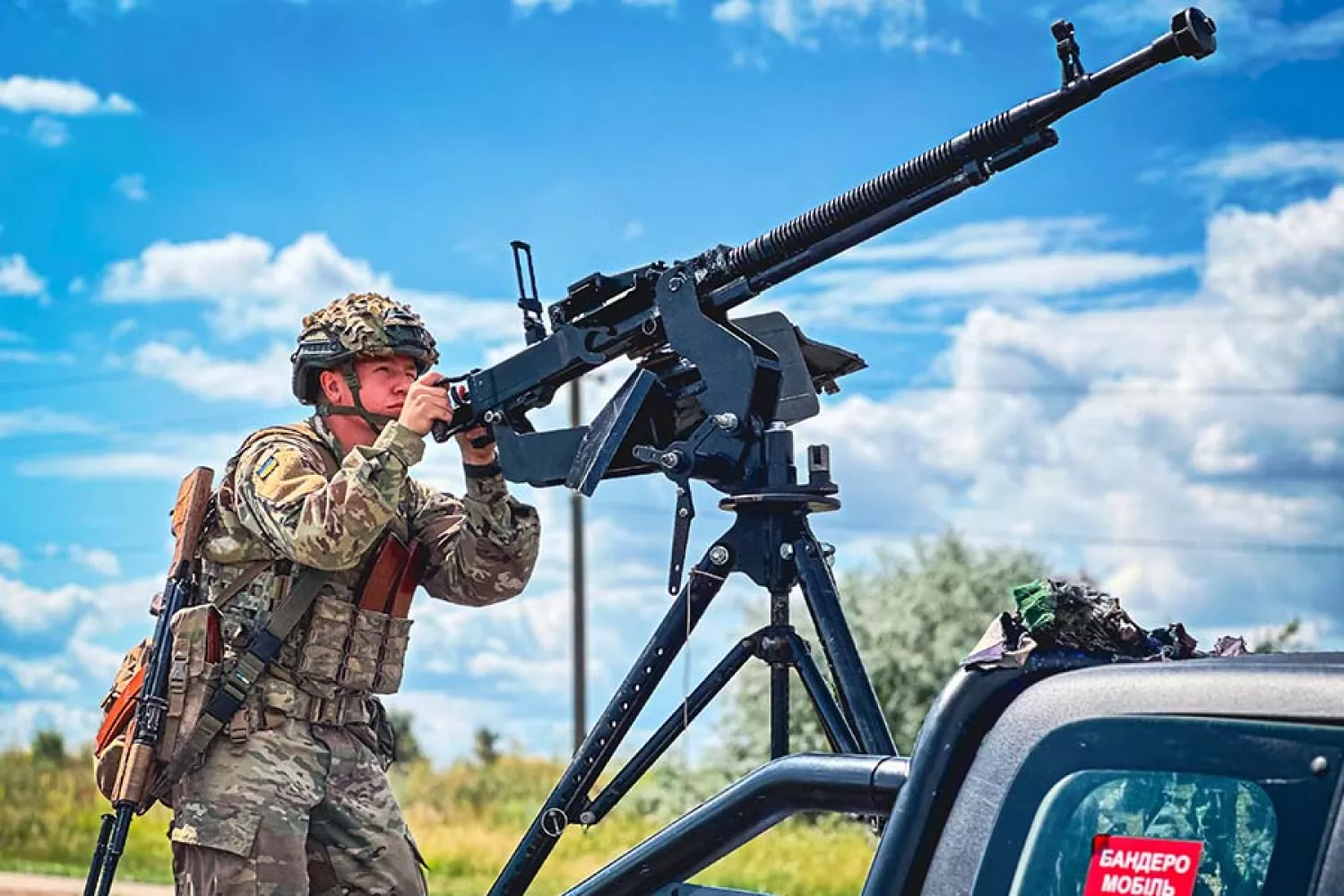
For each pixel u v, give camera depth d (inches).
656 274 182.1
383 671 194.9
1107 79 159.5
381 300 199.6
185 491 193.5
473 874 679.7
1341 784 85.0
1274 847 85.8
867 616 986.1
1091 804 92.5
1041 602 104.2
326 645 190.4
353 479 183.6
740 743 898.7
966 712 100.3
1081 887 91.4
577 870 690.2
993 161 166.4
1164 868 89.0
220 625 187.3
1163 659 107.0
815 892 614.2
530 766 1045.8
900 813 100.2
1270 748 87.7
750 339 179.3
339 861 192.5
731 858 653.9
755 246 176.1
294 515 184.5
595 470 179.0
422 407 186.9
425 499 209.6
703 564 178.2
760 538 176.1
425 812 900.6
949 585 983.6
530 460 187.5
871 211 171.0
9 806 749.3
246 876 183.5
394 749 202.2
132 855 670.5
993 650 103.1
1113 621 105.9
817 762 110.7
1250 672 90.4
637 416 185.8
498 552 204.2
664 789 884.0
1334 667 88.4
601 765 177.5
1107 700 94.2
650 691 176.9
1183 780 89.7
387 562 195.5
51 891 553.0
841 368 189.8
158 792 186.9
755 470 174.9
